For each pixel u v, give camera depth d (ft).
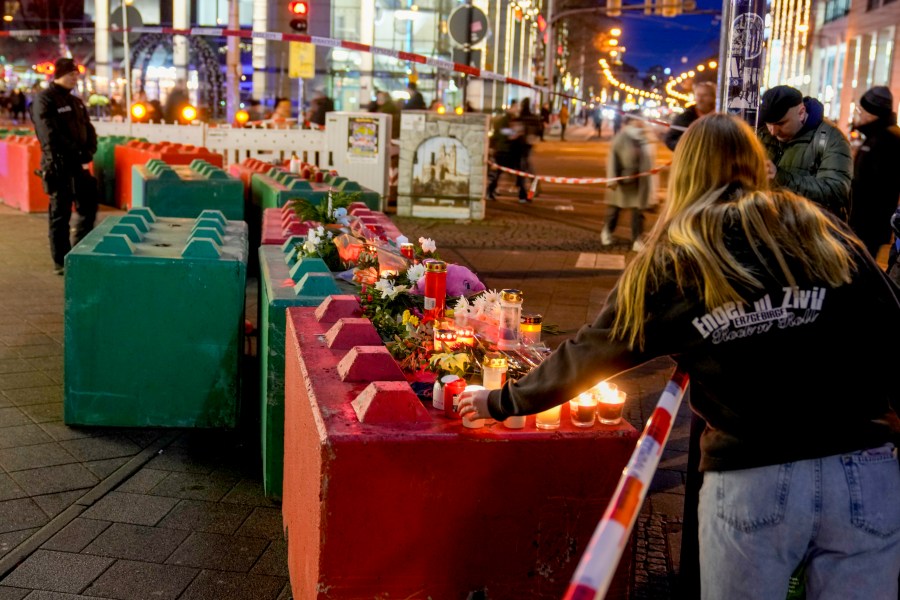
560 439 8.77
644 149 37.93
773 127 13.69
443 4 122.72
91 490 13.94
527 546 8.95
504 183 69.51
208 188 27.40
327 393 9.41
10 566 11.60
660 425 6.91
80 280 15.74
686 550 10.44
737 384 6.88
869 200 22.52
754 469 6.83
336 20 126.21
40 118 28.27
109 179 48.55
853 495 6.69
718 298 6.75
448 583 8.88
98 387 16.20
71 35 139.33
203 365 16.21
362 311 12.17
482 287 14.02
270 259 16.22
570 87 278.67
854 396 6.90
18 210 45.60
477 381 10.20
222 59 121.70
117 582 11.36
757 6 10.90
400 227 43.19
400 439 8.46
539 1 131.23
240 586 11.39
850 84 113.09
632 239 38.65
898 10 95.81
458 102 113.50
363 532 8.61
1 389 18.16
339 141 48.55
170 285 15.87
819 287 6.84
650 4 76.64
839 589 6.79
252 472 14.89
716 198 7.22
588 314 26.35
